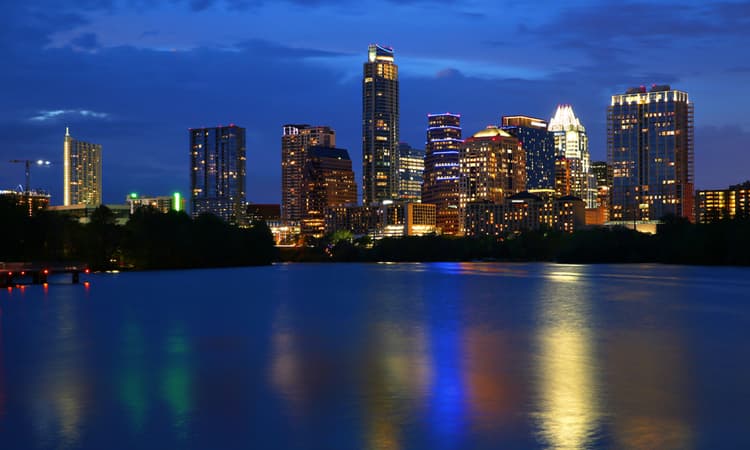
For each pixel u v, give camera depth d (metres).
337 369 55.81
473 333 77.81
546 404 43.81
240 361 59.69
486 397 45.84
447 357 61.47
